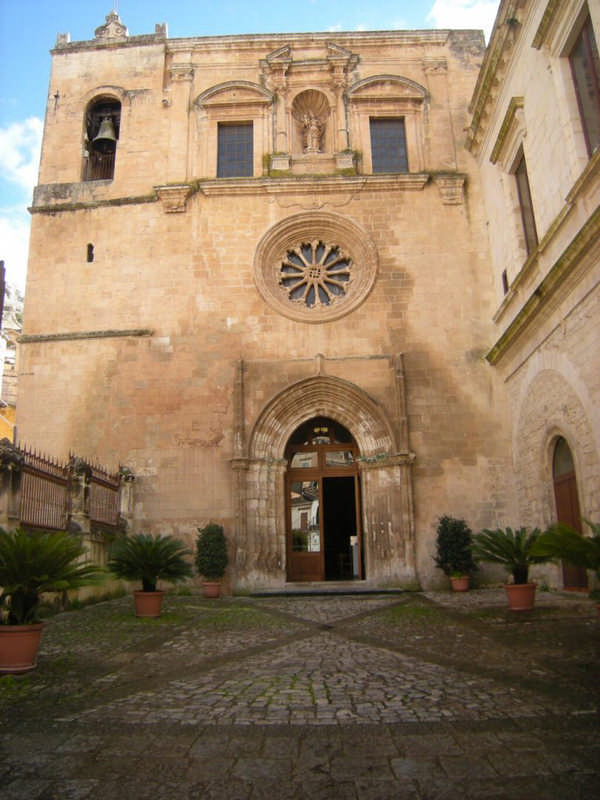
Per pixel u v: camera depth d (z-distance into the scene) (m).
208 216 21.30
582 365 13.48
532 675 7.11
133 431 19.61
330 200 21.47
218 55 22.95
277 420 19.92
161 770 4.53
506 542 12.67
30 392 20.05
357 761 4.64
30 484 12.32
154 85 22.75
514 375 18.47
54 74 23.28
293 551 20.34
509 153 18.03
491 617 11.86
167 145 22.12
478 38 23.08
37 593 7.96
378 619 12.19
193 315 20.48
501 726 5.33
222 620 12.36
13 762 4.70
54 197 21.81
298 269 21.48
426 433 19.48
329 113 22.62
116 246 21.17
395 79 22.42
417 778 4.31
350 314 20.48
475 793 4.05
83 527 14.38
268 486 19.39
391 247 21.05
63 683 7.14
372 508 19.28
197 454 19.36
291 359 20.11
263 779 4.35
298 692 6.59
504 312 19.02
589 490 13.41
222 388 19.88
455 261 20.92
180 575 13.27
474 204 21.41
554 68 14.27
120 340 20.28
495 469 19.23
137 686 7.00
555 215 14.87
